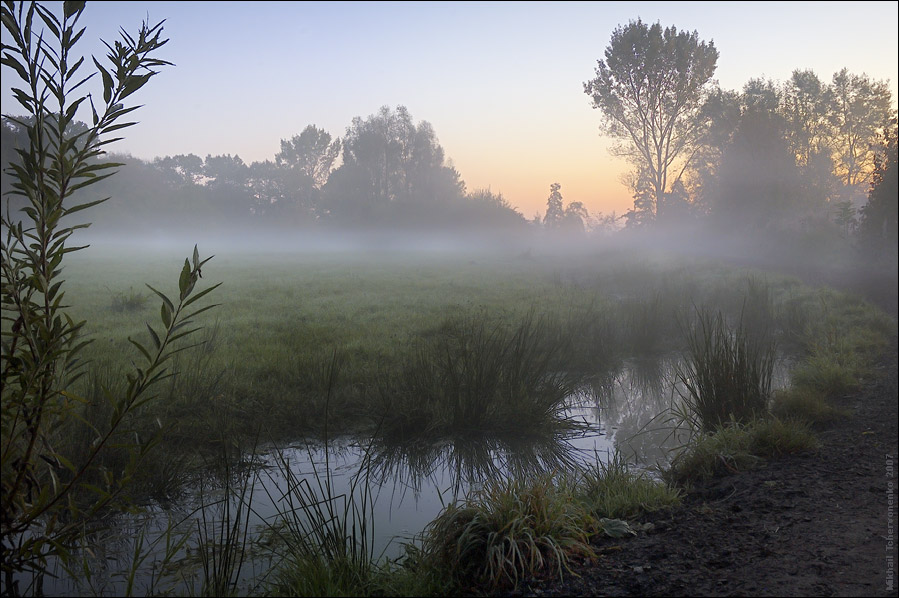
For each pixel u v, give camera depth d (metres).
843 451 4.96
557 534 3.59
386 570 3.45
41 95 2.82
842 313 11.19
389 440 6.17
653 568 3.30
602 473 5.09
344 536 3.62
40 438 3.14
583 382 8.55
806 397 6.02
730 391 6.02
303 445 6.01
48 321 3.00
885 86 40.94
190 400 6.37
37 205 2.93
